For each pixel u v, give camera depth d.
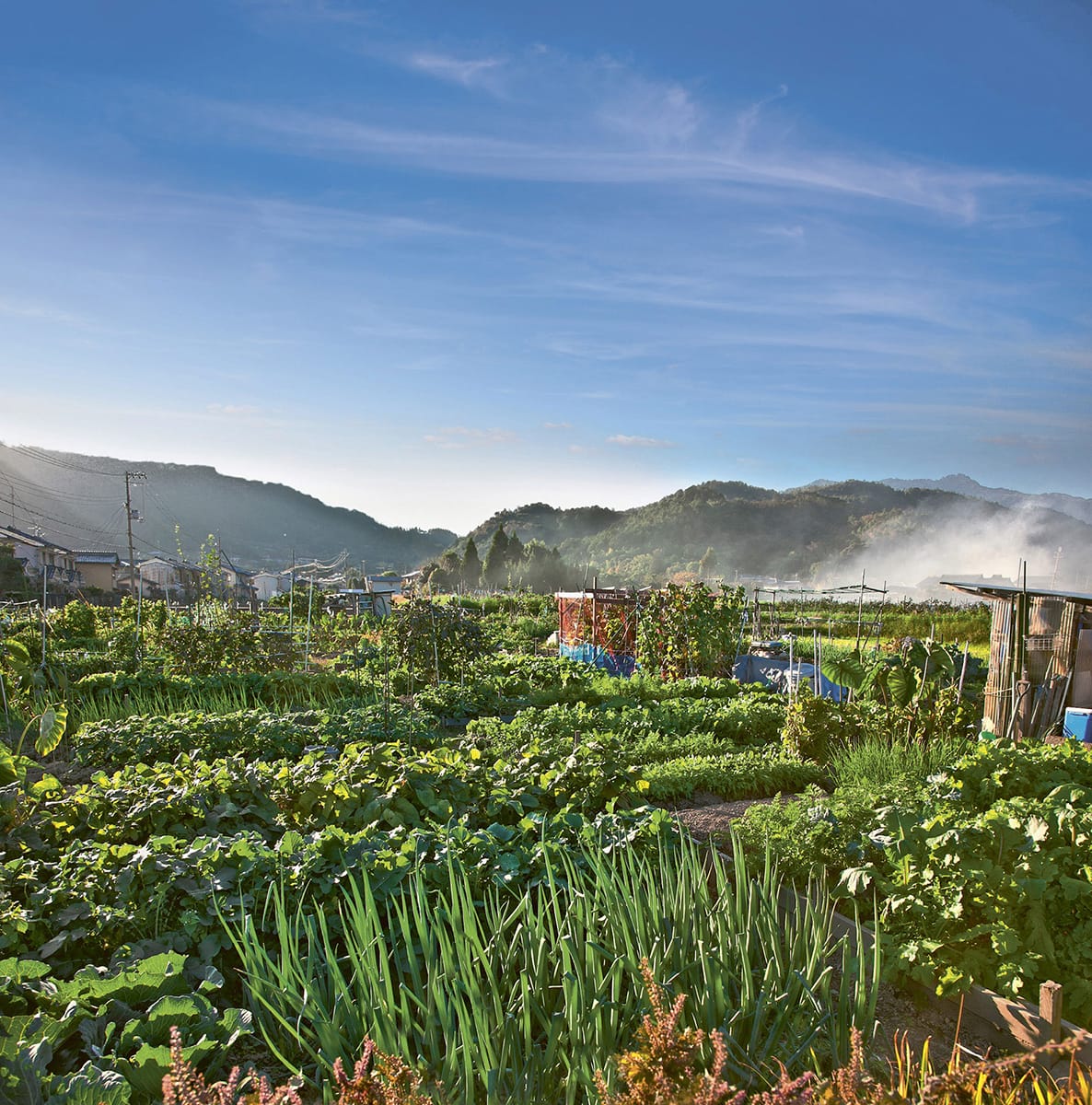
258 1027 3.80
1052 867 4.37
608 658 18.61
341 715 10.20
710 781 8.12
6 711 10.34
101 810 5.90
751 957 4.11
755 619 23.89
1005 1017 3.92
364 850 5.00
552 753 7.82
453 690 12.77
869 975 4.41
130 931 4.50
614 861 5.09
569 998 3.37
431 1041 3.31
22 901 4.66
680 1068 2.36
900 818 4.89
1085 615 11.67
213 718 9.30
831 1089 2.42
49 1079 3.12
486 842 5.16
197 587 31.92
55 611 24.98
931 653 9.89
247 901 4.62
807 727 9.58
